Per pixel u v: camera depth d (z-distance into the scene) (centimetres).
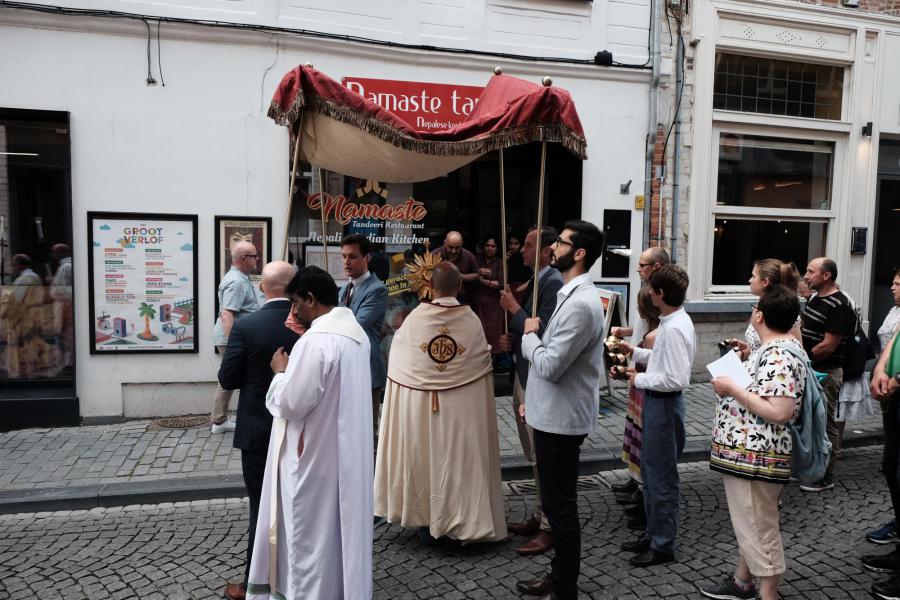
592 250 332
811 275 507
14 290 607
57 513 453
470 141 377
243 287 585
